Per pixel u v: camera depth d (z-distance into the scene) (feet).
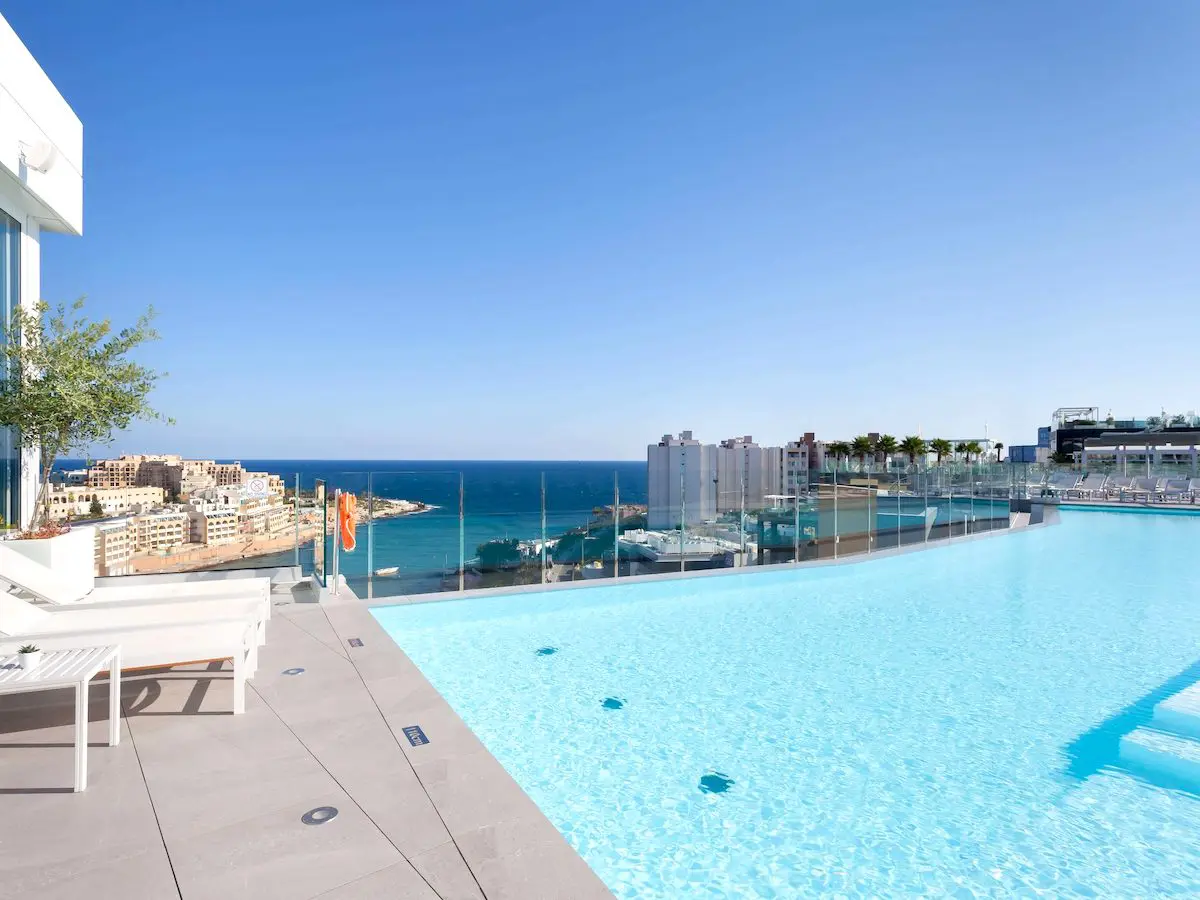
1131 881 10.41
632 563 33.12
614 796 13.01
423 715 12.84
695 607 30.53
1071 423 253.65
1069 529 67.31
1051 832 11.89
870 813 12.50
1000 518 61.36
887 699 18.78
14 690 9.26
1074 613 30.25
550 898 7.04
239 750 11.06
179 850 7.90
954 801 13.01
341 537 25.77
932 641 25.09
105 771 10.14
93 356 21.20
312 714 12.83
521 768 14.19
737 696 18.84
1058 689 19.75
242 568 25.86
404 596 27.07
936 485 52.70
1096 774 14.24
